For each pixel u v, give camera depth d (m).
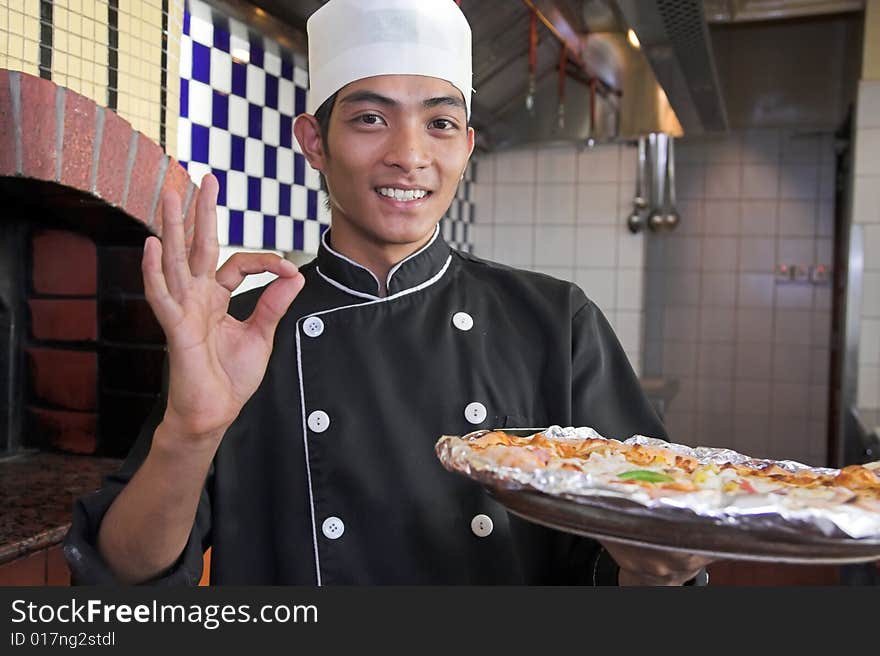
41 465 1.98
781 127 4.95
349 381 1.05
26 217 1.97
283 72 2.49
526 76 3.83
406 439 1.03
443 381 1.06
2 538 1.44
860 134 3.81
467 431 1.04
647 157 4.24
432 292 1.11
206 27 2.14
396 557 1.01
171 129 1.98
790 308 5.04
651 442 1.01
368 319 1.08
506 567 1.03
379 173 0.98
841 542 0.67
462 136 1.03
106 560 0.90
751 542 0.69
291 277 0.85
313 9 2.21
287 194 2.54
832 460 4.84
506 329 1.12
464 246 4.36
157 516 0.84
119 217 1.79
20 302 2.09
